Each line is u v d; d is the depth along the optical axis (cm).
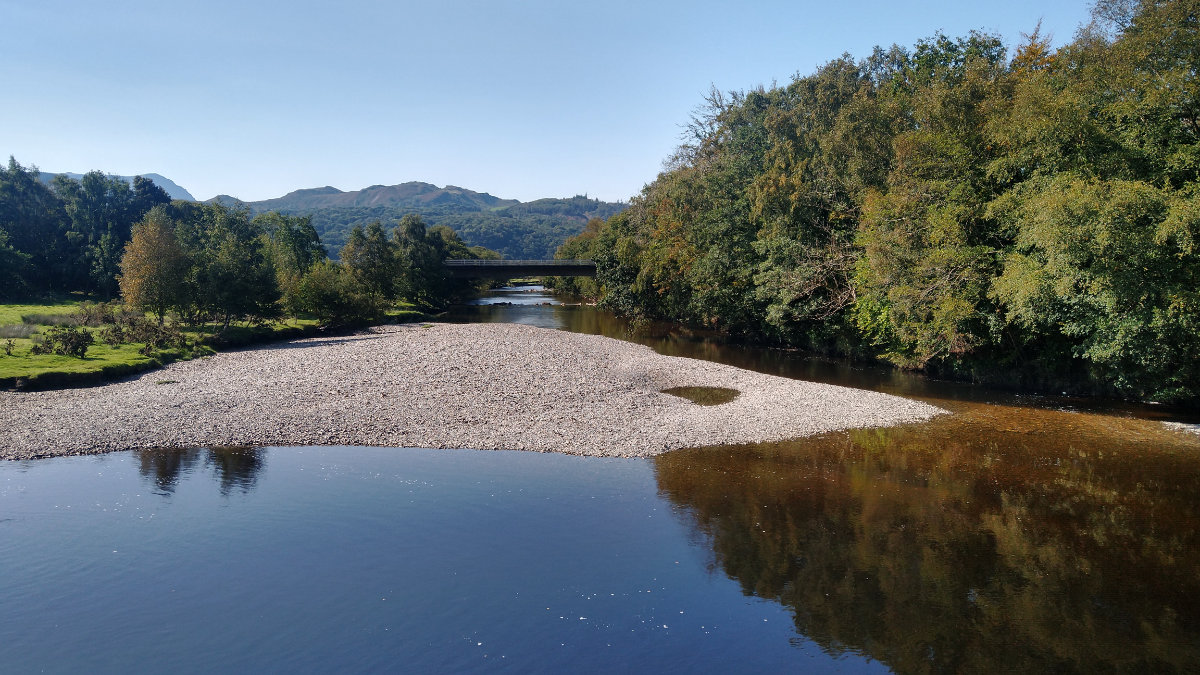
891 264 3488
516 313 8638
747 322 5584
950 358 3788
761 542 1591
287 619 1214
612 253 7750
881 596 1345
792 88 6147
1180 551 1551
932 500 1878
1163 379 2892
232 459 2138
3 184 8338
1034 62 3984
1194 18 2528
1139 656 1144
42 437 2284
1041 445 2427
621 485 1970
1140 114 2639
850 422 2734
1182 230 2325
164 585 1329
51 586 1318
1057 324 3148
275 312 5519
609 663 1103
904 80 4975
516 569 1428
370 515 1702
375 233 7762
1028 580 1411
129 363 3497
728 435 2519
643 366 3972
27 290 7125
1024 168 3120
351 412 2697
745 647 1160
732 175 5606
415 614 1238
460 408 2809
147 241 4859
